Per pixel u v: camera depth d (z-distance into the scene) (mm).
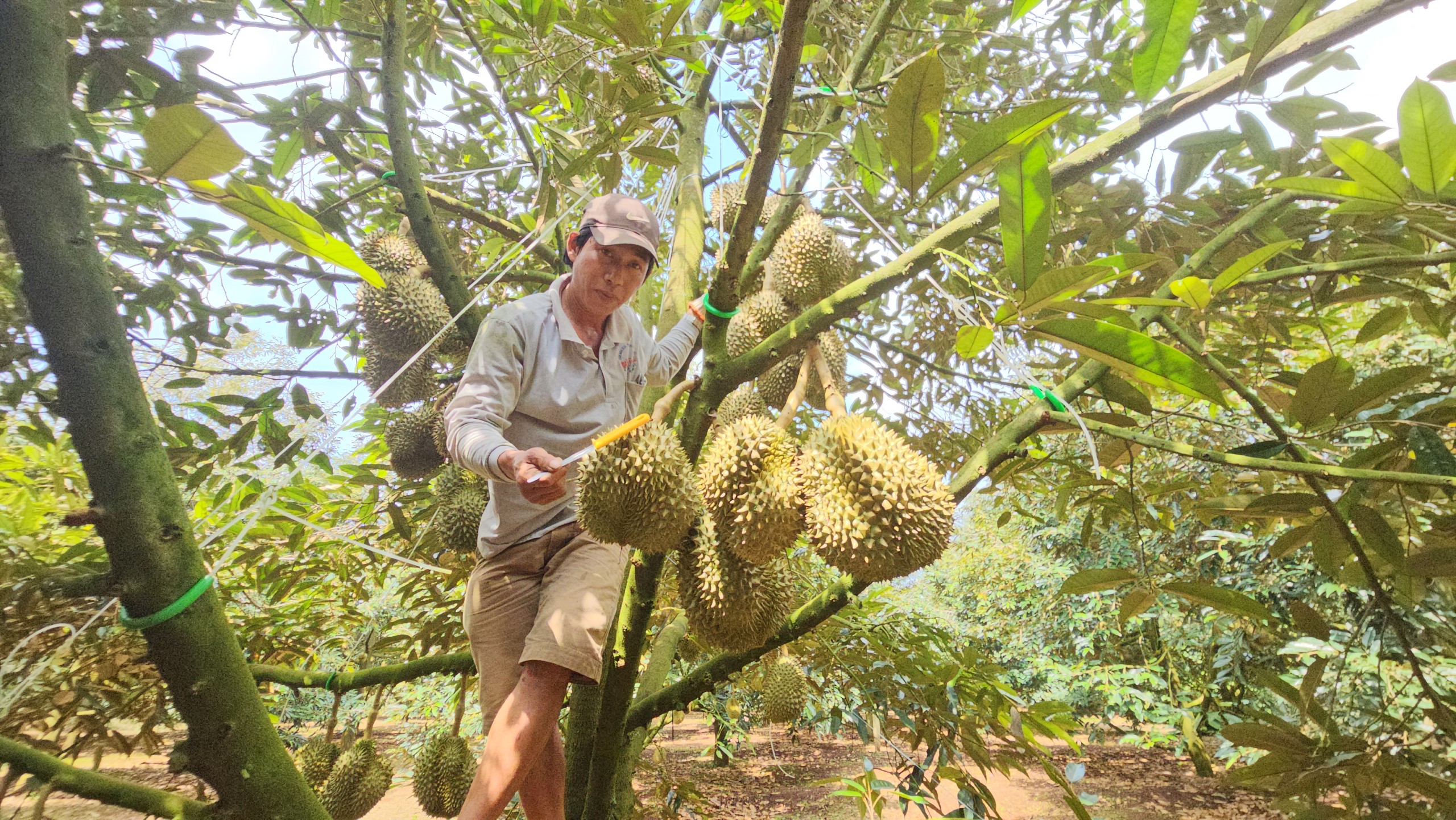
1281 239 2213
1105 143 1443
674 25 1899
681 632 3031
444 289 2389
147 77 1577
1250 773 2148
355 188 3156
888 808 4594
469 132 3240
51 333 1113
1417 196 1320
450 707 5613
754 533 1587
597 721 2342
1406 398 1845
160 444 1205
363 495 3467
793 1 1174
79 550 1842
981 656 2342
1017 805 6297
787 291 2393
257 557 2803
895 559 1510
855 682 2654
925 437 3734
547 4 2252
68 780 1213
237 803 1202
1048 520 8062
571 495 1871
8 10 1099
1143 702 6508
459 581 3199
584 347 1855
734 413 2453
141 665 1749
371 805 2891
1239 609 1878
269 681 2537
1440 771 1970
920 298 3520
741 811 6039
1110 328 1217
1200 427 3840
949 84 3363
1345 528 1912
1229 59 2721
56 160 1108
